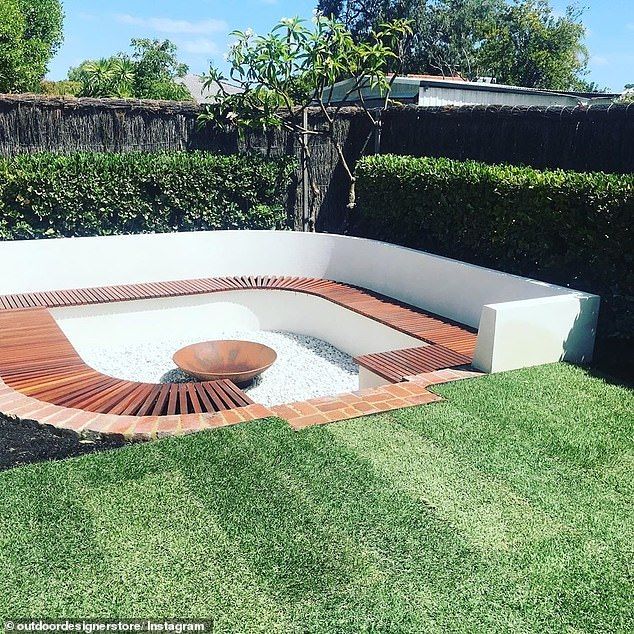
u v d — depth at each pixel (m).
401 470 3.22
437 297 6.47
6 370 4.57
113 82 14.94
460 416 3.88
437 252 7.46
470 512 2.88
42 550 2.55
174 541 2.62
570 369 4.75
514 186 6.19
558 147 6.66
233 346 6.32
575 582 2.44
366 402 4.06
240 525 2.73
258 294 7.45
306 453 3.36
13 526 2.69
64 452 3.40
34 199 7.52
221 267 7.91
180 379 6.04
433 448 3.47
